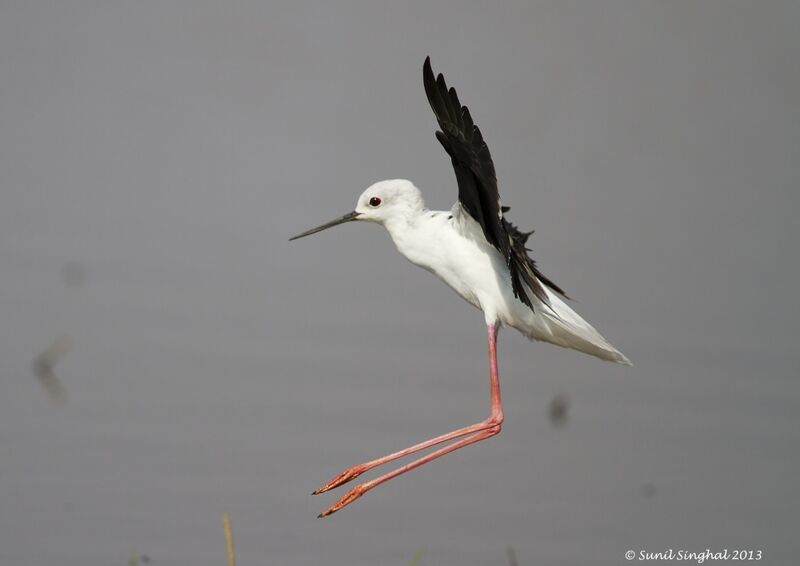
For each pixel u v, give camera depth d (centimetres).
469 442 1117
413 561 1070
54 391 1354
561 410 1386
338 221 1148
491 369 1112
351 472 1103
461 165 991
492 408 1116
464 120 930
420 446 1116
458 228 1104
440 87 930
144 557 1141
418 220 1132
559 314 1078
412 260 1141
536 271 1088
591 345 1078
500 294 1101
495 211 973
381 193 1137
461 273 1111
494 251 1097
